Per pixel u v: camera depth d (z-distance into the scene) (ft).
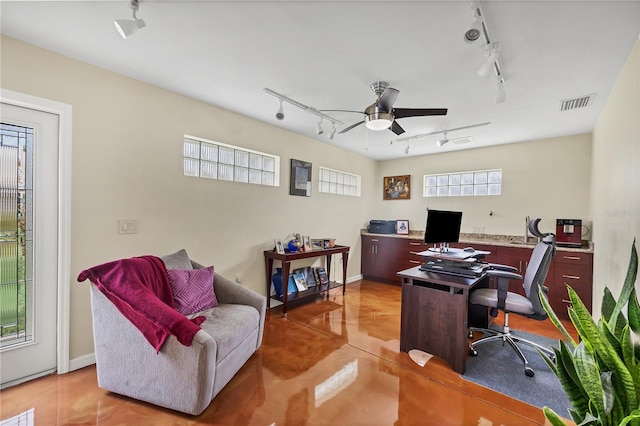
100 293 6.03
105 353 6.06
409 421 5.55
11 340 6.45
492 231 14.55
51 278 6.86
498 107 9.52
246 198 11.19
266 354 8.04
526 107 9.46
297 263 13.43
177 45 6.45
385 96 7.60
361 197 17.63
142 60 7.11
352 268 16.98
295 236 13.15
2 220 6.33
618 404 2.94
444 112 8.01
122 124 7.87
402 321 8.27
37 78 6.53
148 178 8.41
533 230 11.65
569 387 3.38
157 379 5.66
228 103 9.80
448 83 7.97
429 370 7.34
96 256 7.42
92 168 7.35
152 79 8.10
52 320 6.89
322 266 14.80
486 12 5.11
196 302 7.37
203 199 9.81
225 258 10.48
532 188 13.46
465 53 6.53
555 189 12.89
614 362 2.96
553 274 11.53
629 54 6.20
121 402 5.91
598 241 9.61
